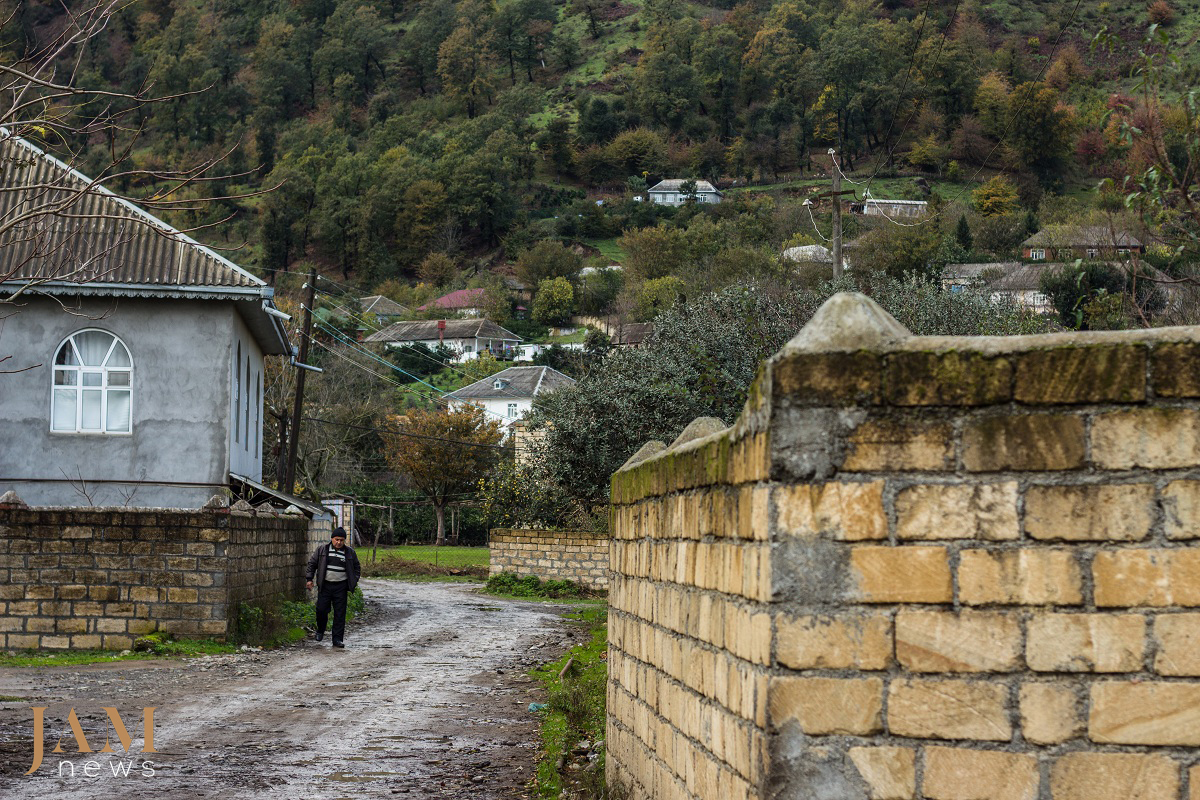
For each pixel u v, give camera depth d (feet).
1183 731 10.63
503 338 335.88
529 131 529.04
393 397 216.13
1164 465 10.89
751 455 12.46
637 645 21.30
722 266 280.31
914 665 10.96
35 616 49.32
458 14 600.80
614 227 457.27
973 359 11.24
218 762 26.63
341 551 56.54
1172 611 10.75
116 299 63.82
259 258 361.10
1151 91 27.55
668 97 532.32
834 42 451.12
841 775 10.93
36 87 30.22
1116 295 35.63
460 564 141.90
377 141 469.57
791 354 11.43
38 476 62.95
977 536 11.05
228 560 51.03
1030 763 10.76
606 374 78.13
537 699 38.52
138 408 63.77
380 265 406.62
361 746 29.32
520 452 120.88
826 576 11.16
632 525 22.24
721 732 14.10
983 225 245.04
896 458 11.21
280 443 112.16
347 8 558.15
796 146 463.83
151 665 45.37
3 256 60.49
